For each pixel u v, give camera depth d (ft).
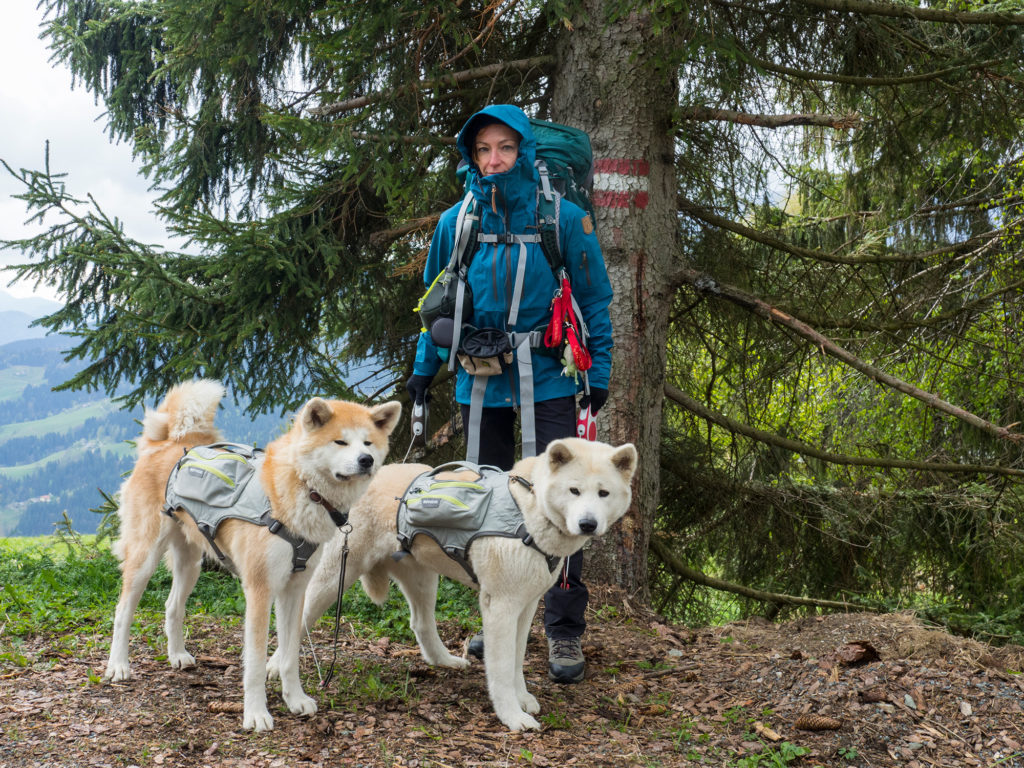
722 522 22.27
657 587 22.63
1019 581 22.15
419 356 12.12
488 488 10.09
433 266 12.00
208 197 22.77
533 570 9.66
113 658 10.46
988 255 22.68
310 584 11.02
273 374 20.57
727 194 20.40
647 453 16.65
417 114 17.08
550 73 17.93
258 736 9.04
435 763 8.61
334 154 17.01
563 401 11.48
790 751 9.41
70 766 7.98
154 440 11.44
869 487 23.50
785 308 18.47
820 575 22.76
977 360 24.48
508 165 10.88
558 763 8.90
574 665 11.53
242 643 12.51
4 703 9.33
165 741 8.73
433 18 15.98
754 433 19.76
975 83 17.57
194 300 18.80
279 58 20.62
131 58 23.94
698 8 14.42
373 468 9.39
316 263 19.89
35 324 19.27
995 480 24.25
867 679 10.82
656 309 16.89
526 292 11.10
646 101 16.55
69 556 18.51
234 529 9.66
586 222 11.35
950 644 11.81
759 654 12.52
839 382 25.20
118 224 18.71
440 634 13.82
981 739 9.62
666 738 9.91
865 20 17.35
